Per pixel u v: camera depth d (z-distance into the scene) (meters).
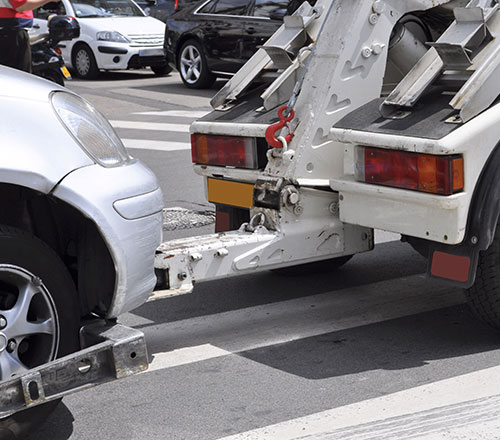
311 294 6.16
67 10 19.44
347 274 6.58
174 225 7.83
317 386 4.64
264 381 4.73
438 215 4.81
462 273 4.85
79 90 17.66
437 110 4.93
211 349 5.22
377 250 7.16
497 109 4.83
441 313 5.70
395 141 4.83
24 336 3.88
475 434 4.04
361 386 4.62
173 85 18.23
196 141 5.94
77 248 4.20
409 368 4.84
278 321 5.66
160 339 5.42
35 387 3.68
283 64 5.76
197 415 4.36
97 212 3.91
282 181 5.26
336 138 5.11
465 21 4.95
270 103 5.64
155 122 13.79
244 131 5.57
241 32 16.39
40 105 3.90
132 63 19.06
